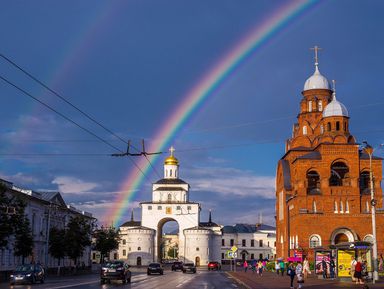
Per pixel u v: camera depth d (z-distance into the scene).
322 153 81.62
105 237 112.94
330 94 94.88
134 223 162.38
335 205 80.19
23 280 44.75
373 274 47.38
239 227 192.88
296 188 82.62
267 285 44.84
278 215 98.06
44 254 82.81
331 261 57.09
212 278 62.16
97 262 156.12
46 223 84.06
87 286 41.56
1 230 51.28
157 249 146.62
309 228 79.19
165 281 52.44
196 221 145.12
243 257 179.50
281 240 94.00
